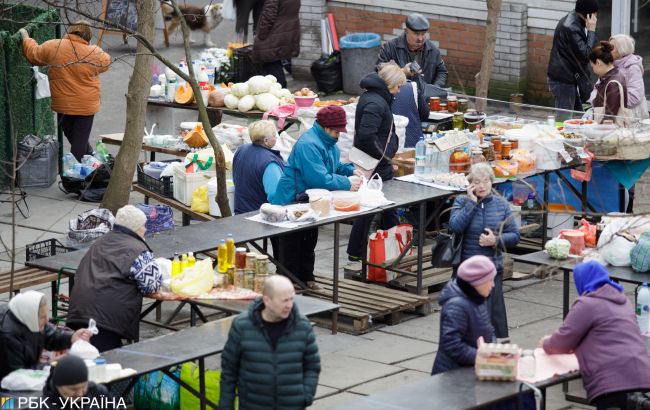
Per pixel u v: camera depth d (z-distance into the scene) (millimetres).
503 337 18531
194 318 18422
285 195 21141
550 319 21047
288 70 38656
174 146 26734
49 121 30734
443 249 18906
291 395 14141
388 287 22188
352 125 24891
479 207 18609
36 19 29484
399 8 36500
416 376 18516
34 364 15352
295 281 21125
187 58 22891
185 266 18141
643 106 25688
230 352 14227
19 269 19984
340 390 17922
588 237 20031
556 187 24875
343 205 20766
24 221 25844
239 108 27859
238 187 22109
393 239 22375
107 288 17219
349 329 20531
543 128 24141
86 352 15266
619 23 32688
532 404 15016
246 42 38719
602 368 14961
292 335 14156
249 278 18094
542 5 34000
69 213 26469
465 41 35562
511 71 34750
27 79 28500
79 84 27875
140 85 24141
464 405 13938
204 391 16188
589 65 29641
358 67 36062
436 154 22531
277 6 34656
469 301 15070
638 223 19172
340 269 23531
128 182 24453
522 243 24562
